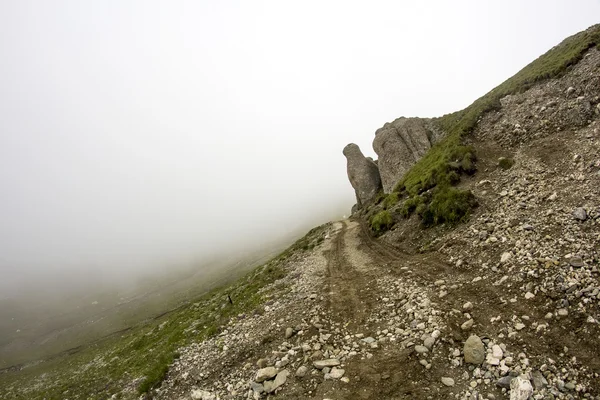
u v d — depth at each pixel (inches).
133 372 1019.9
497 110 1485.0
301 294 960.3
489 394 362.3
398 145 2760.8
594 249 508.7
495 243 710.5
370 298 758.5
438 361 441.4
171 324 1732.3
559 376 352.5
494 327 464.8
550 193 768.3
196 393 581.3
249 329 795.4
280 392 488.1
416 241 1124.5
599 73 1074.7
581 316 415.2
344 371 485.4
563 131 1034.1
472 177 1162.0
